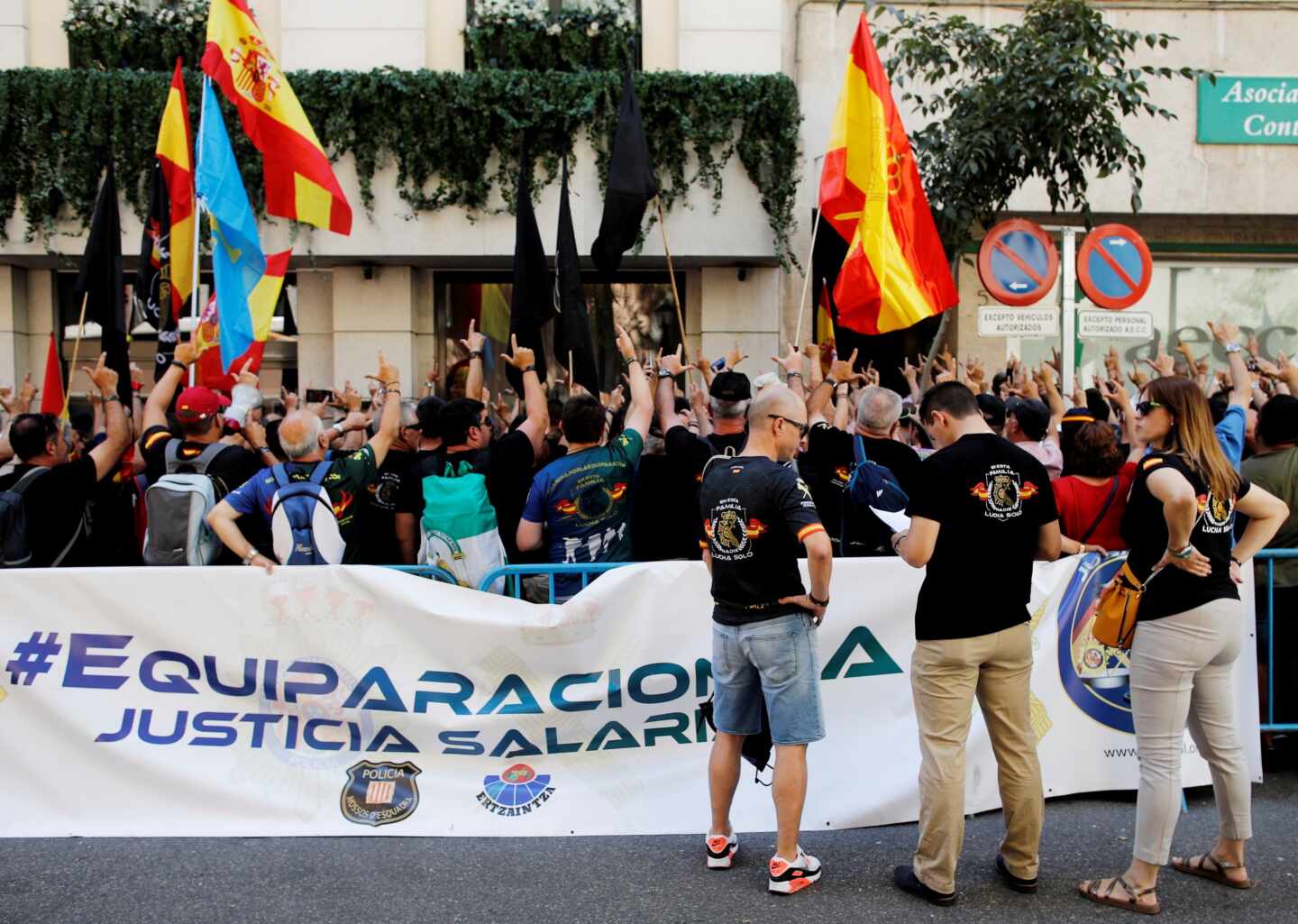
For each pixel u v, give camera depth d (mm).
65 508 5477
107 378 5609
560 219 6785
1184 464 4148
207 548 5348
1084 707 5207
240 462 5629
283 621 4902
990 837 4836
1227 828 4305
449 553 5133
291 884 4367
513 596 5078
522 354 5805
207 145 7035
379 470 5828
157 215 8164
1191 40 11164
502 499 5652
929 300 6883
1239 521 5652
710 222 10562
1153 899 4133
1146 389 4348
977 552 4090
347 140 10344
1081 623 5207
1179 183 11211
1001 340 11625
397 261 10883
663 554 5602
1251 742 5316
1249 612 5305
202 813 4871
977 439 4188
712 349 11328
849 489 5281
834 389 6430
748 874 4449
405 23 10656
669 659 4910
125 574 4902
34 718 4895
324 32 10672
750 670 4332
